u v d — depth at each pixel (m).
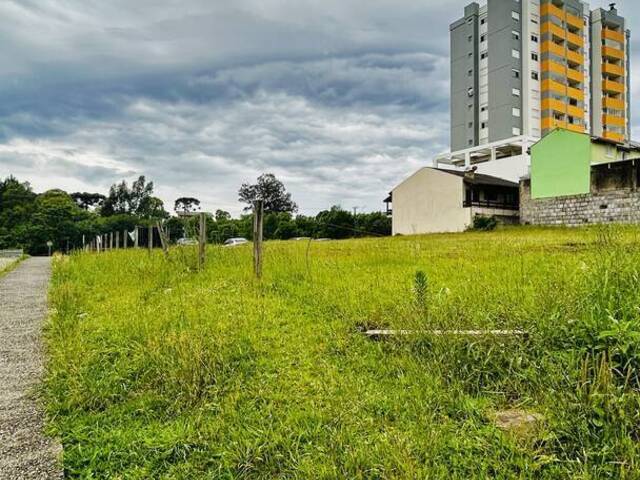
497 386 3.27
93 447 2.72
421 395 3.21
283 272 8.22
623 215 23.80
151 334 4.49
